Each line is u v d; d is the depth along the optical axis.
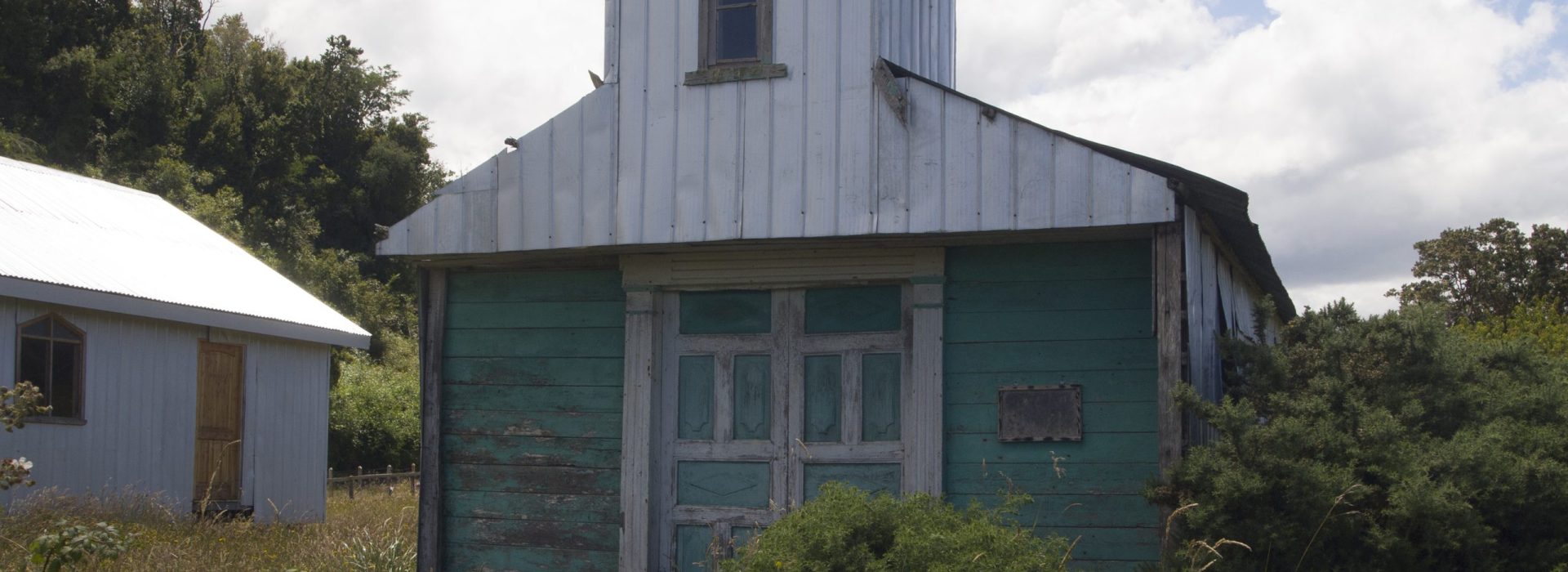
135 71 49.16
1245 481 6.80
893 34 8.38
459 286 9.47
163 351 16.80
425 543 9.19
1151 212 7.34
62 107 45.97
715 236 8.21
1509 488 7.18
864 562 6.27
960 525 6.61
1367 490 6.88
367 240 59.50
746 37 8.37
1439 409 8.25
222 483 17.78
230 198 45.44
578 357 9.12
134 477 16.12
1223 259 9.77
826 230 8.00
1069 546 7.83
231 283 19.00
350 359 40.81
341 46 62.81
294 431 19.31
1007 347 8.16
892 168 7.92
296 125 56.84
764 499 8.64
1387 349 8.46
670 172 8.37
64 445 15.03
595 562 8.88
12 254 15.06
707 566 8.52
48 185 18.86
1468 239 34.19
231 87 55.00
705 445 8.79
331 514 19.59
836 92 8.10
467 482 9.26
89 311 15.59
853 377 8.57
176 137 49.28
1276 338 13.55
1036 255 8.18
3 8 44.59
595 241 8.46
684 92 8.42
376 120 64.50
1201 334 8.31
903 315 8.50
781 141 8.17
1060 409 7.98
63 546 6.77
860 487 8.43
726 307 8.89
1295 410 7.62
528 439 9.16
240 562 11.45
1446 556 6.99
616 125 8.54
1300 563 6.79
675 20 8.51
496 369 9.30
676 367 8.93
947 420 8.20
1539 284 32.88
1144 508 7.75
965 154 7.78
